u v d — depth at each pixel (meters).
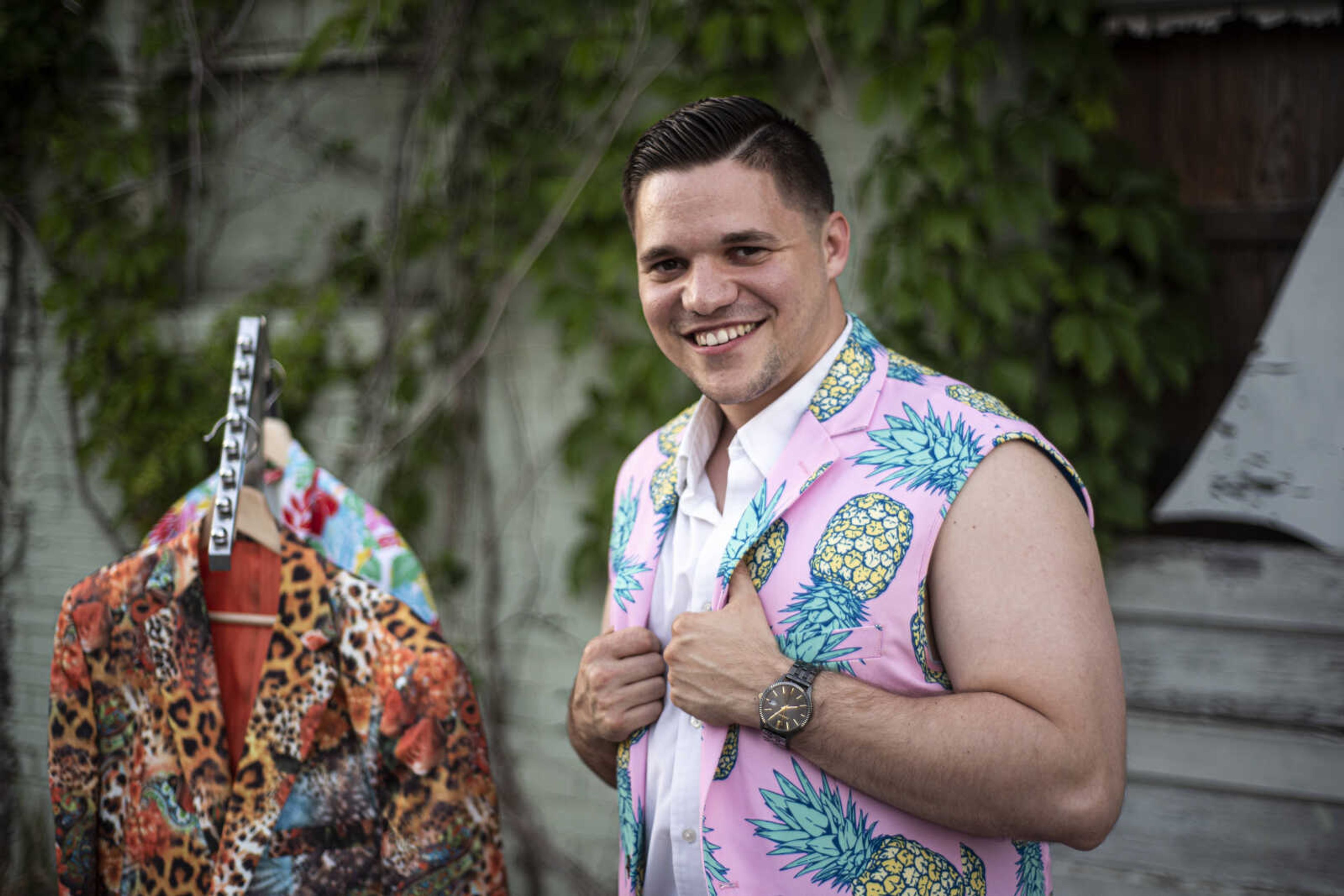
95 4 3.12
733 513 1.16
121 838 1.37
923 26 2.29
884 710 0.96
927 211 2.25
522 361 2.79
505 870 1.40
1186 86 2.32
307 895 1.31
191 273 3.15
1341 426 2.22
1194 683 2.26
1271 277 2.28
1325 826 2.14
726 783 1.04
